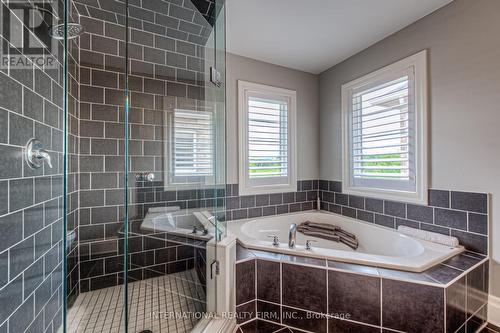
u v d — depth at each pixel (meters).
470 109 1.59
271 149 2.72
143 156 1.96
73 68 1.69
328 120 2.85
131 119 1.92
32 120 1.08
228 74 2.45
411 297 1.23
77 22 1.73
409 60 1.95
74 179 1.71
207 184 2.02
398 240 1.94
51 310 1.27
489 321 1.50
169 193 2.01
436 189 1.79
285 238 2.60
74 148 1.71
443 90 1.73
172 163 2.04
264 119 2.68
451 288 1.21
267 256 1.56
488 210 1.52
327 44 2.29
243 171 2.54
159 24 1.97
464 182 1.63
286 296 1.48
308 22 1.94
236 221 2.46
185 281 1.88
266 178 2.70
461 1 1.63
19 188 0.98
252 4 1.74
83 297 1.71
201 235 1.76
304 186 2.90
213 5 1.78
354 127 2.52
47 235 1.23
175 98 2.05
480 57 1.54
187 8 1.84
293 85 2.82
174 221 1.98
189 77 2.08
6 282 0.89
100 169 1.83
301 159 2.88
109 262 1.84
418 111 1.88
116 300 1.68
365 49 2.37
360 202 2.44
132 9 1.84
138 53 1.93
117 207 1.88
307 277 1.43
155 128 2.00
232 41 2.24
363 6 1.74
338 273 1.36
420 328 1.22
